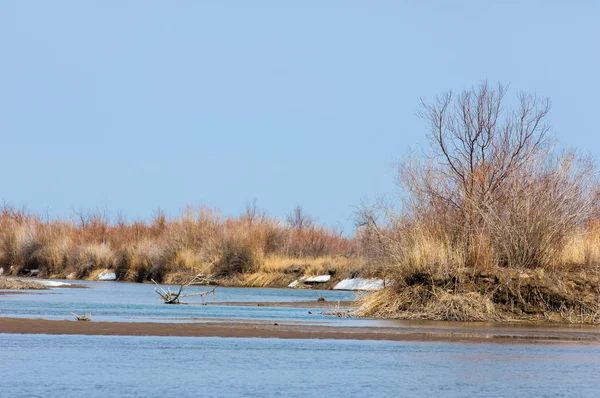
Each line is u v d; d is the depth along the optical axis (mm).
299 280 146875
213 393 41750
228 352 53844
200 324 67688
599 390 44438
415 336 62875
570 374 48688
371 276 108062
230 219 170875
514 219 80562
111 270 179000
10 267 195625
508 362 52312
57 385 42719
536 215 80250
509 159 86000
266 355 52969
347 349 56125
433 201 82000
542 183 82188
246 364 49688
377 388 43875
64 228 197875
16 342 55938
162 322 68812
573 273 79375
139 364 48906
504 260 80750
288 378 45812
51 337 58500
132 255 177250
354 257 142125
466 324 72125
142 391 41812
